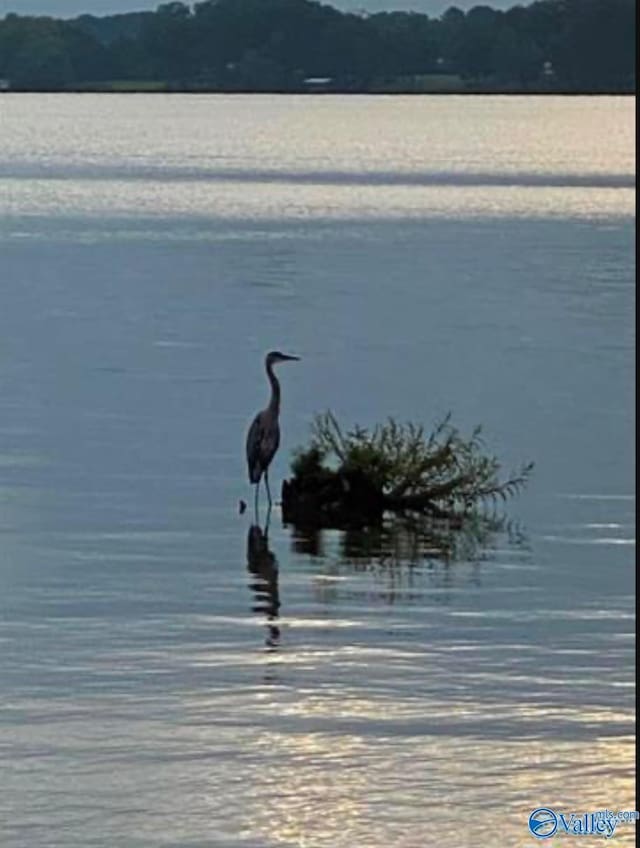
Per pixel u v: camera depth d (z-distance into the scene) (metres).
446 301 73.88
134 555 30.12
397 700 22.55
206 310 69.81
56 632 25.36
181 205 142.00
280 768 20.33
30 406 45.91
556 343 60.16
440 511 34.31
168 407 46.00
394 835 18.77
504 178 191.00
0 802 19.39
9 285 79.44
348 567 29.55
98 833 18.73
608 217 130.62
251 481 34.62
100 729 21.42
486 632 25.61
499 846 18.59
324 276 85.62
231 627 25.70
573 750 20.91
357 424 42.06
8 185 167.38
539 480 37.38
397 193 161.00
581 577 28.94
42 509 33.72
